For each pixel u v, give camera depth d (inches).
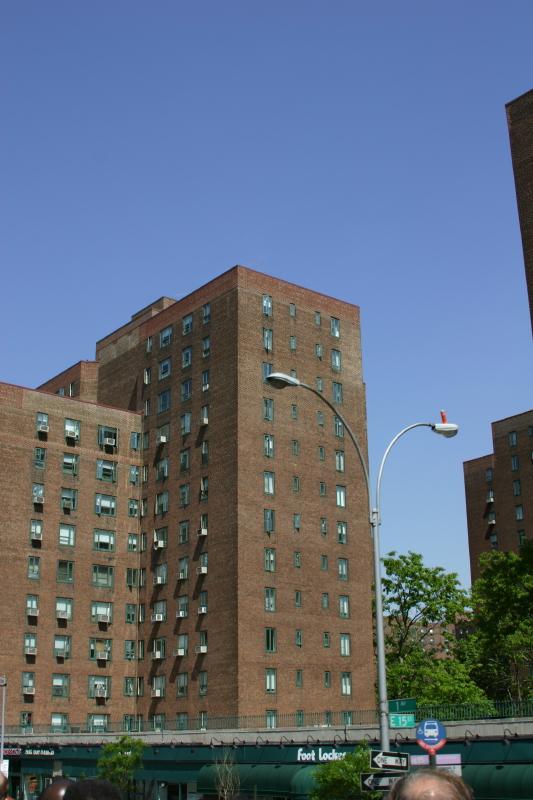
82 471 3740.2
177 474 3686.0
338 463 3698.3
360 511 3703.3
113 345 4212.6
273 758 2395.4
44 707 3430.1
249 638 3238.2
